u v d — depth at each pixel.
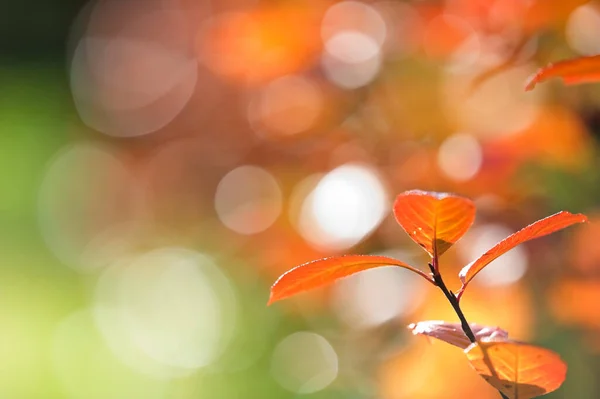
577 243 1.06
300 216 1.22
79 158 4.19
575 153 1.04
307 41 1.23
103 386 2.57
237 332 2.70
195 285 3.06
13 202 4.11
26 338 2.92
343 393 1.92
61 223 3.75
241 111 1.47
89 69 5.21
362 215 1.12
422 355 1.20
